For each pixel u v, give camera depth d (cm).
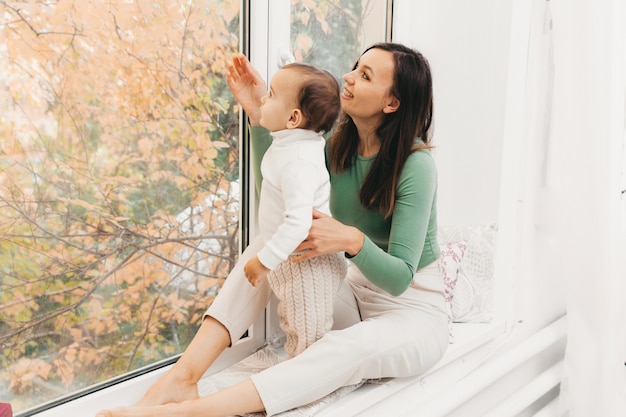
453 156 161
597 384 154
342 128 129
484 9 151
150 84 112
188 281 125
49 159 99
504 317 155
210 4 121
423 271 130
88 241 106
